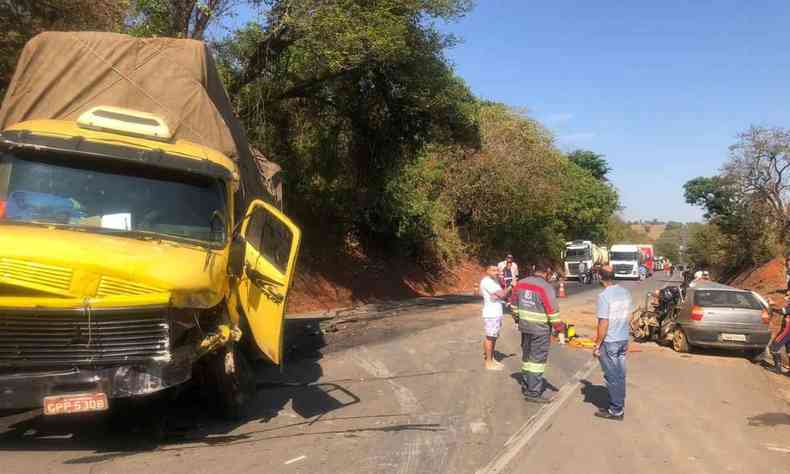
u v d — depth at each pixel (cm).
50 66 735
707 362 1188
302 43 1848
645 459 591
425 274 3472
